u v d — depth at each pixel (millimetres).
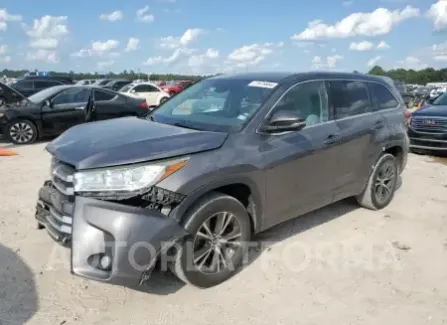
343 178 4762
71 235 3064
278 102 4078
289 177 4035
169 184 3148
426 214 5477
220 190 3668
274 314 3244
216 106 4234
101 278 2982
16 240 4277
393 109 5625
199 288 3539
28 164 7816
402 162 5895
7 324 2973
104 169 3084
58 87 11430
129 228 2994
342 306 3375
